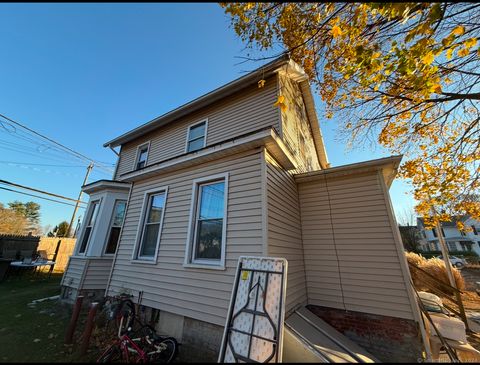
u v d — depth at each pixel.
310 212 5.18
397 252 4.00
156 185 5.52
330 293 4.36
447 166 5.14
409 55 3.18
